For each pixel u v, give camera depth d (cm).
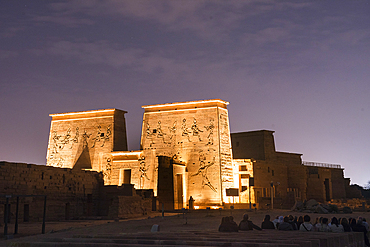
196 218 4238
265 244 1638
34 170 4844
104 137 7525
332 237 2033
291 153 8581
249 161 7162
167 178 6272
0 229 3656
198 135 6994
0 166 4375
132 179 7156
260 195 7225
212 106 7031
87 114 7788
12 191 4466
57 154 7819
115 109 7581
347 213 4984
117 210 4716
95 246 1812
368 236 2794
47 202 4962
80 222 4491
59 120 7988
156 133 7262
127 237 2131
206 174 6794
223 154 6881
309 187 8169
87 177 5791
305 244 1727
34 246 1978
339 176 9425
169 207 6147
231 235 2111
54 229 3641
